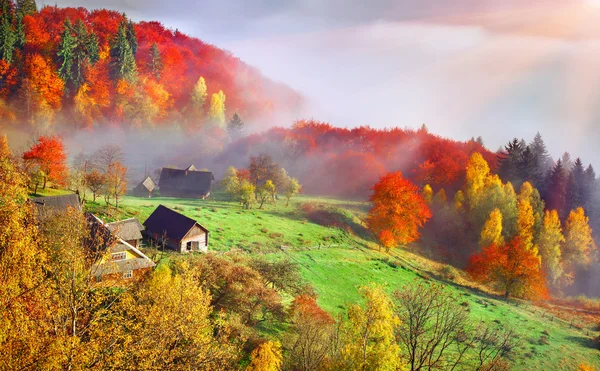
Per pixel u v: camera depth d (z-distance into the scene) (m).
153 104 192.50
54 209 49.50
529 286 77.69
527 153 141.38
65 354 21.55
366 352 29.22
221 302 46.19
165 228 67.38
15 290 22.86
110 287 32.12
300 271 66.88
